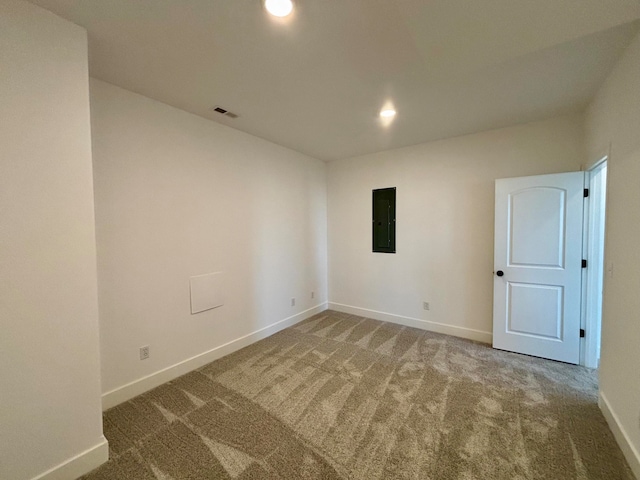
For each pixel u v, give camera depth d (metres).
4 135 1.29
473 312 3.33
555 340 2.77
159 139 2.39
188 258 2.62
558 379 2.43
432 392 2.25
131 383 2.23
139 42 1.63
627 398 1.61
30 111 1.35
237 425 1.89
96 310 1.58
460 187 3.35
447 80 2.06
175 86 2.14
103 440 1.61
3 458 1.31
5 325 1.30
